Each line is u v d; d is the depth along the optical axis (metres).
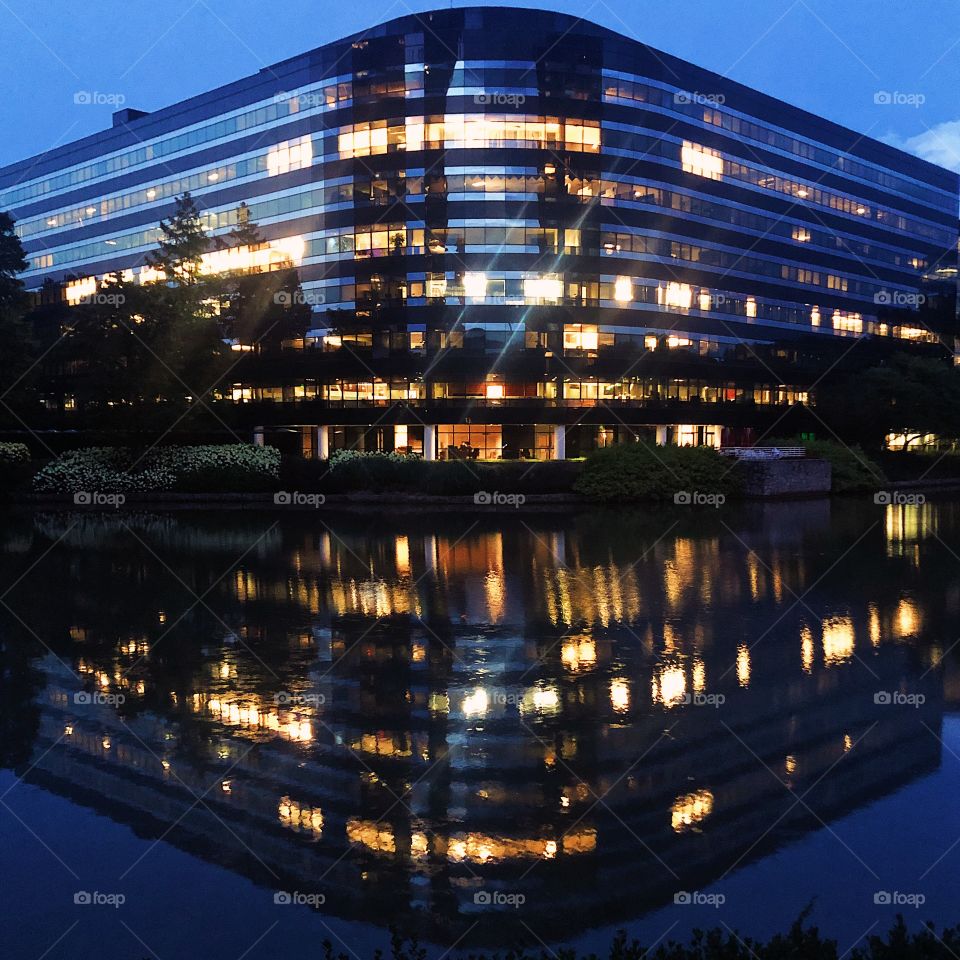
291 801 7.37
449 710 9.67
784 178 68.94
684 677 10.88
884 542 24.84
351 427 59.97
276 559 21.52
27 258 77.00
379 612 14.96
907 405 59.84
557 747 8.53
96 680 10.96
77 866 6.34
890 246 79.31
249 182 61.81
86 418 49.50
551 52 55.72
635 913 5.64
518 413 55.97
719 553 22.52
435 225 55.66
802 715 9.38
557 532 27.81
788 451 46.50
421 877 6.13
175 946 5.36
